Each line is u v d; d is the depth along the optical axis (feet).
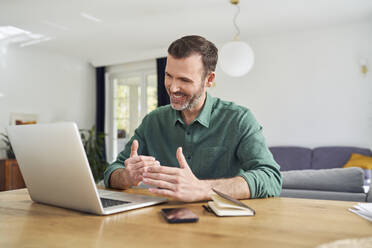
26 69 17.87
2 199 3.60
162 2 12.37
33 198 3.37
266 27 15.57
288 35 16.62
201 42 4.16
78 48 18.66
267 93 17.04
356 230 2.22
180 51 4.04
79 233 2.19
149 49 19.12
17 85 17.35
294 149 15.70
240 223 2.41
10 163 15.15
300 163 15.17
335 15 14.15
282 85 16.74
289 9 13.33
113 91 21.95
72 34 16.02
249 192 3.40
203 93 4.47
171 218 2.45
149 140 5.35
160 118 5.31
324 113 15.85
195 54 4.07
